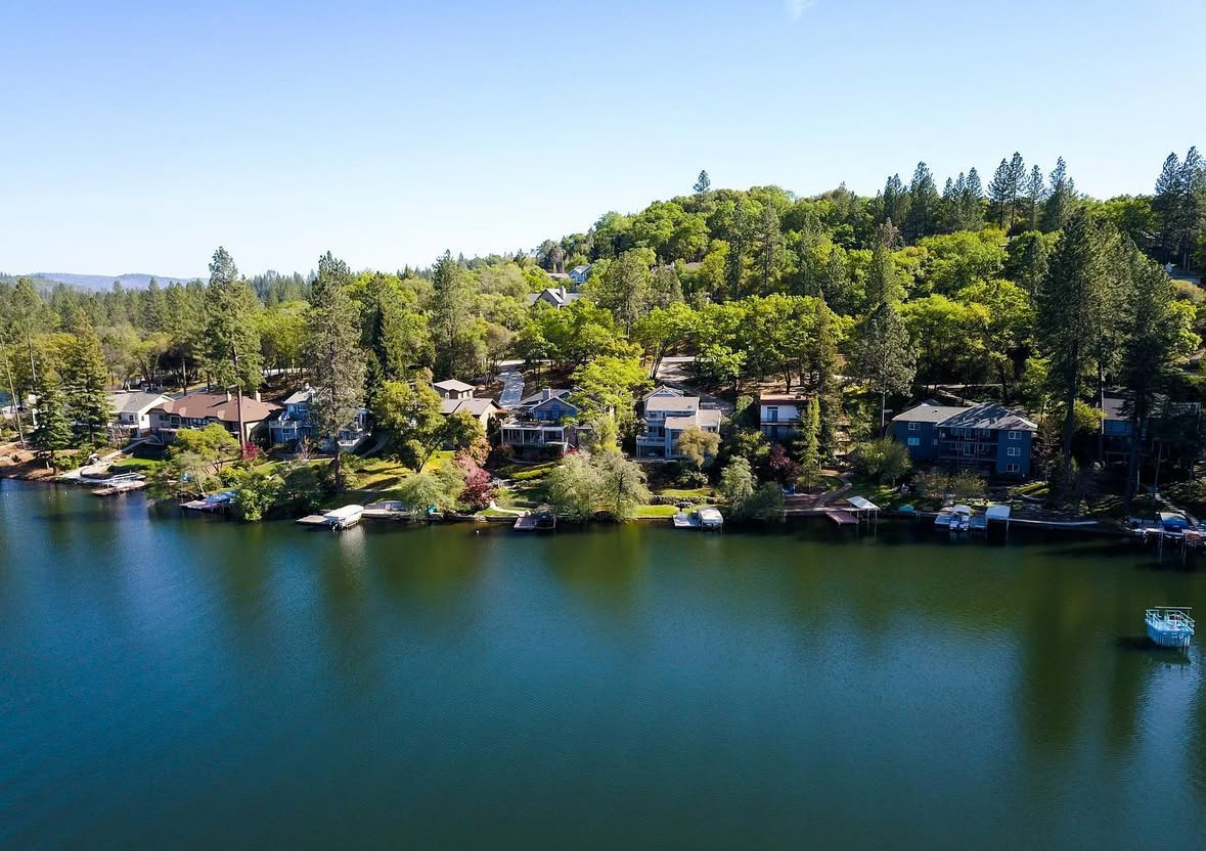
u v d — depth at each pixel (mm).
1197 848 39500
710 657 59469
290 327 145625
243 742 49375
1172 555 76188
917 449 98438
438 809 42875
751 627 64125
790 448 99188
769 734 49594
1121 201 155500
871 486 95375
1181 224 137750
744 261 160625
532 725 50875
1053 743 48188
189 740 49625
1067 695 53281
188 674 57969
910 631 62688
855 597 69062
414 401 103938
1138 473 86500
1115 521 82688
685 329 128125
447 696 54594
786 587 71625
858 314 129250
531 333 132625
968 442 95688
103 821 42188
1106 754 47062
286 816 42438
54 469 120125
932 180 182750
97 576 77125
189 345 152375
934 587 70625
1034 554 77500
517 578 75500
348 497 100188
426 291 173750
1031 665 57156
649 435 106125
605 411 106750
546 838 40375
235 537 88875
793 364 125062
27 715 52594
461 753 47969
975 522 84438
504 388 132750
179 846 40250
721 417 105438
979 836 40344
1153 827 41000
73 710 53156
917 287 136875
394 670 58312
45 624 66375
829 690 54562
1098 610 65125
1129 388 83625
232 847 40094
